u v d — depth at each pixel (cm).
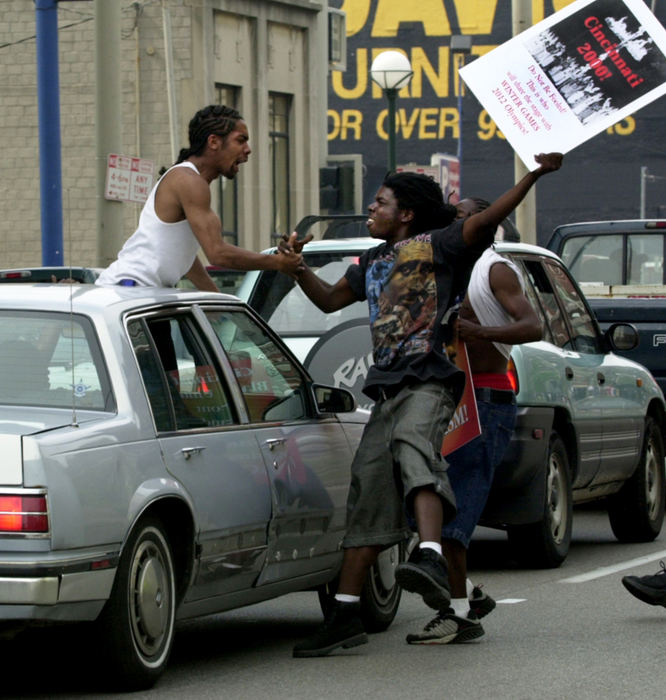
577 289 2614
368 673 1555
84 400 1450
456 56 15062
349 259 2417
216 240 1719
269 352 1731
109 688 1445
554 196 15312
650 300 3450
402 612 1997
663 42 1587
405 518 1636
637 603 2014
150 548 1444
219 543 1529
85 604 1351
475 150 15175
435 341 1595
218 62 6781
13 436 1323
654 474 2786
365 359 2136
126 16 6562
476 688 1478
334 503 1752
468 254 1598
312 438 1733
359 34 15238
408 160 15275
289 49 7419
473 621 1716
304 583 1722
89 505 1345
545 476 2275
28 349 1487
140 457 1427
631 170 15112
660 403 2808
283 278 2444
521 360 2228
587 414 2455
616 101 1594
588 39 1602
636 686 1485
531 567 2356
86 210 6638
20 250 6744
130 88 6588
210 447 1538
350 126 15338
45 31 4009
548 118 1598
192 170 1755
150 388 1495
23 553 1305
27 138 6712
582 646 1695
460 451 1708
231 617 2006
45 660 1645
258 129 7125
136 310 1535
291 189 7506
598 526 2998
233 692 1465
